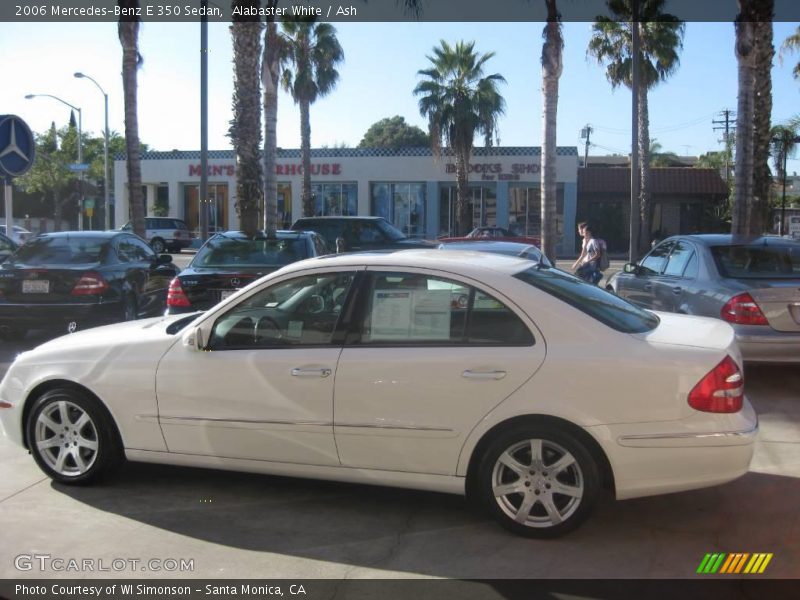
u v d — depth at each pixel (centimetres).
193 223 4159
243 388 448
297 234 998
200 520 447
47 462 497
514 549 407
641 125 3269
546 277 459
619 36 3016
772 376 827
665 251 914
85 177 5003
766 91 1366
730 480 398
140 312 1098
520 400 404
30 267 966
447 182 3894
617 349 403
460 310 427
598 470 404
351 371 429
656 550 406
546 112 1625
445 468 420
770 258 776
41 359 497
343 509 464
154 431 469
